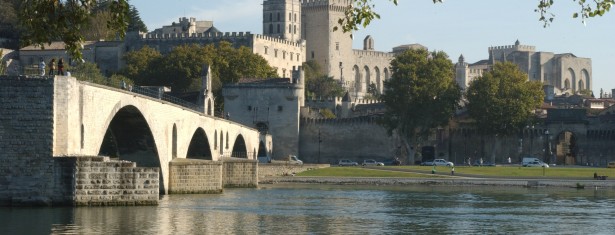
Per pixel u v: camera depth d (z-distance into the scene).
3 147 84.94
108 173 87.81
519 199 128.12
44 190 85.69
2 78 84.75
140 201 90.00
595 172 190.88
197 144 151.62
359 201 119.75
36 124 85.00
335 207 108.38
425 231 83.50
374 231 82.69
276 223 87.31
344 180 172.88
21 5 44.62
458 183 169.25
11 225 75.06
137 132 114.00
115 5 44.31
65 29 44.91
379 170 194.00
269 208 104.31
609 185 161.88
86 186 86.69
